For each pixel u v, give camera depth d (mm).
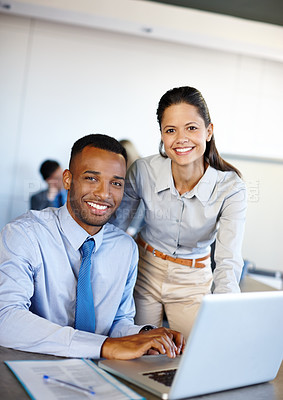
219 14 4148
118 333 1360
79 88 4285
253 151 4594
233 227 1729
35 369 1019
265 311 1036
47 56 4215
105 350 1139
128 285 1471
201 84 4488
